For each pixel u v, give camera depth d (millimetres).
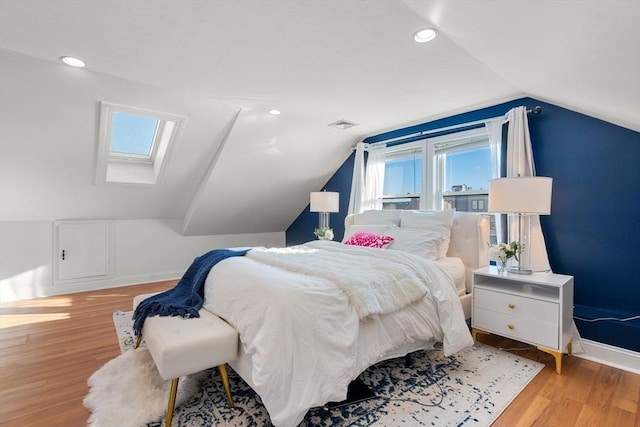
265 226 5723
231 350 1640
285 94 2871
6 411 1644
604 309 2396
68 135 3037
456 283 2521
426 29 1854
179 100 2988
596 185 2434
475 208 3285
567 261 2572
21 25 1840
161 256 4812
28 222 3775
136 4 1646
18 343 2498
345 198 4820
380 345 1738
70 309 3379
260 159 4082
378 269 2008
